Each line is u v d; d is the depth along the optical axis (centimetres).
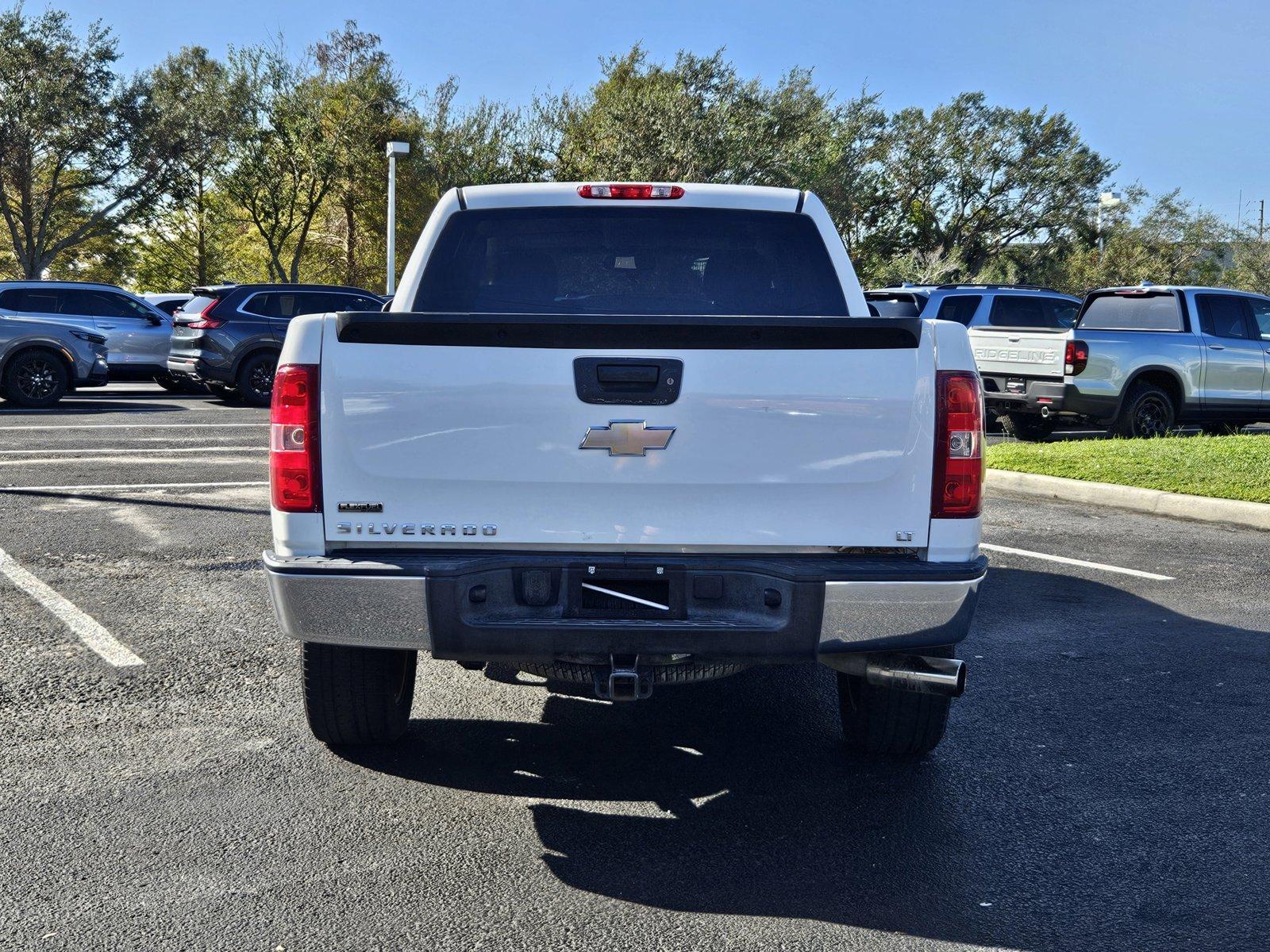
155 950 294
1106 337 1375
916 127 6512
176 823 370
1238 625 634
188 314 1931
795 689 528
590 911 318
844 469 353
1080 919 317
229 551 770
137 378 2206
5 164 4547
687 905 321
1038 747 451
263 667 532
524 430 349
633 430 348
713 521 353
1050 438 1546
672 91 4528
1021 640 602
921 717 417
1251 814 389
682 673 374
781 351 349
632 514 353
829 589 345
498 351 348
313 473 353
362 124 4906
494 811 384
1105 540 873
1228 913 321
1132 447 1216
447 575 344
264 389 1917
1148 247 6219
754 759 437
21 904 316
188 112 4769
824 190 5369
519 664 379
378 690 413
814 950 298
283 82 4906
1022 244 6688
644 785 410
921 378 353
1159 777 422
